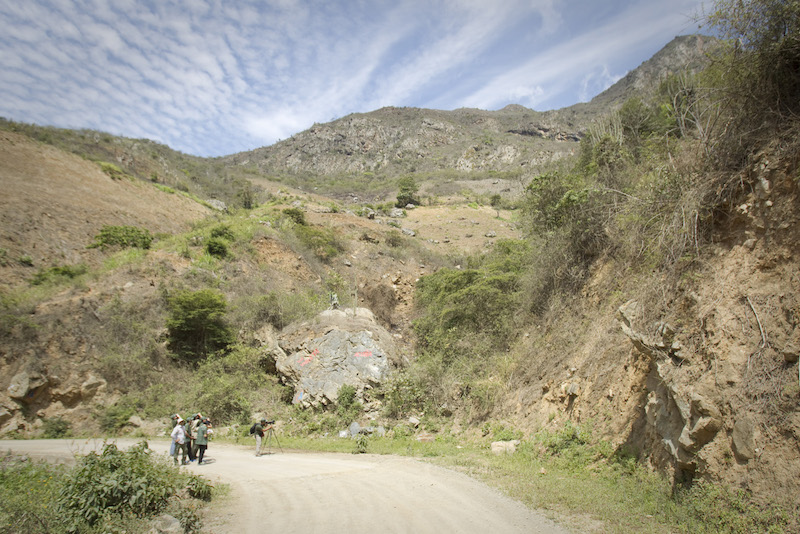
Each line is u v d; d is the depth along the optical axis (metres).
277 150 171.12
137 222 34.38
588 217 12.73
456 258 39.19
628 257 10.63
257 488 7.82
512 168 114.38
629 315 8.12
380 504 6.55
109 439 15.63
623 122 17.42
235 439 15.42
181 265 25.45
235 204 55.66
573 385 9.88
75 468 6.18
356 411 16.44
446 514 6.02
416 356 21.42
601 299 11.12
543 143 140.50
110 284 22.25
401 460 10.52
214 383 18.73
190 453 11.07
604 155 14.39
